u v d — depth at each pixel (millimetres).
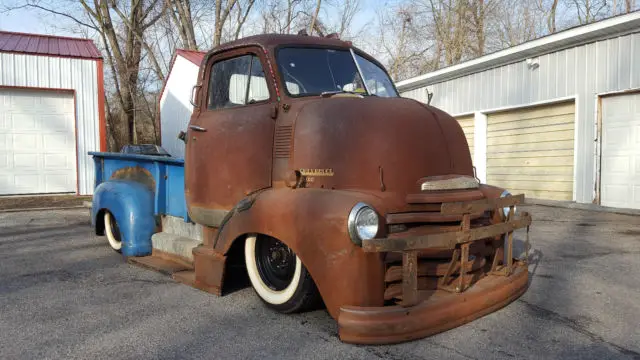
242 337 3451
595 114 10641
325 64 4523
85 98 15414
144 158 5969
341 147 3695
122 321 3818
